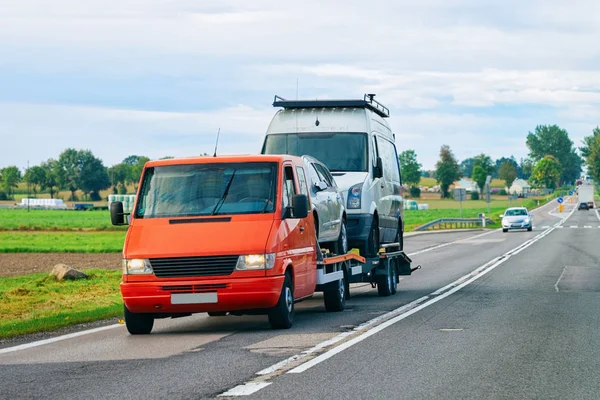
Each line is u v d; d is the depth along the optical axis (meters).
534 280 25.17
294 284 14.90
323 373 9.98
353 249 20.44
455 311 17.05
